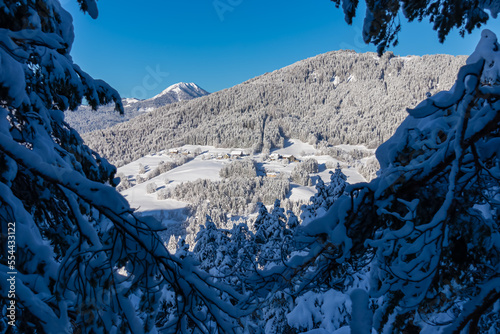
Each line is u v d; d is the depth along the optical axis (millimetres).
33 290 1884
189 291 2484
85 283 2004
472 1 2484
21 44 1878
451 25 2615
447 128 2512
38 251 1900
